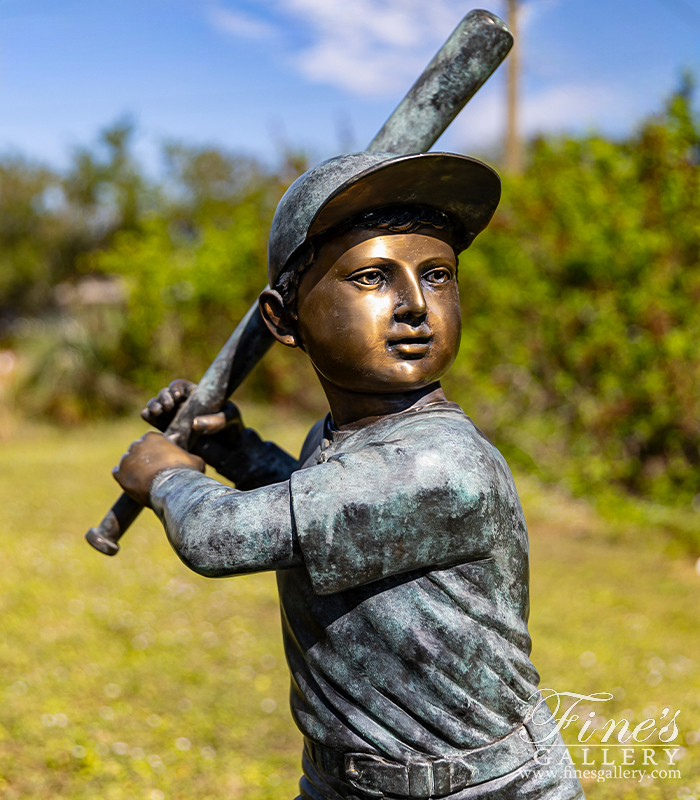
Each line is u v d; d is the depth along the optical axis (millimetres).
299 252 1462
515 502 1444
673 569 6145
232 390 1800
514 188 8570
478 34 1676
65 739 3697
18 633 4812
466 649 1363
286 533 1302
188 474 1522
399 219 1403
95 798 3279
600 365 7836
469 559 1357
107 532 1765
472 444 1369
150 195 23297
